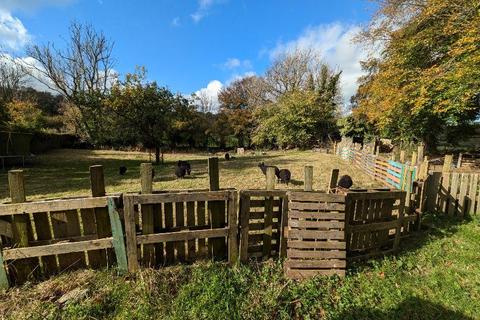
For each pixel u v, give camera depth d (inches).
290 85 1362.0
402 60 492.7
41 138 970.7
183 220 133.1
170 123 629.3
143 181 123.3
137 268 124.9
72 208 117.5
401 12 469.1
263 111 1300.4
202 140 1359.5
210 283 117.9
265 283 121.8
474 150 767.7
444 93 414.6
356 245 149.3
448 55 435.2
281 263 137.7
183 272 124.3
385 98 537.0
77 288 112.9
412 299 113.6
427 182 229.8
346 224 141.3
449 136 719.7
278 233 144.6
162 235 126.3
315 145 1177.4
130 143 1159.0
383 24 498.6
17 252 113.3
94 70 1051.9
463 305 110.5
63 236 121.1
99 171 120.9
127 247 123.0
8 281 113.9
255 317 100.8
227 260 138.6
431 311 107.3
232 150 1362.0
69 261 123.6
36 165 633.0
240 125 1423.5
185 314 101.5
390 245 164.9
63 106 1226.6
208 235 132.6
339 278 127.6
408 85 466.9
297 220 131.9
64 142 1160.8
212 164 132.4
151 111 573.3
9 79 1049.5
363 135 1098.1
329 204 134.4
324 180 370.3
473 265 141.2
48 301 105.7
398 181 301.9
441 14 429.4
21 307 103.7
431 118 570.9
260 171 458.0
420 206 191.2
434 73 420.2
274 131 1186.6
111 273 122.8
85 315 99.0
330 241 132.3
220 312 102.3
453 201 222.1
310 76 1320.1
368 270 136.9
